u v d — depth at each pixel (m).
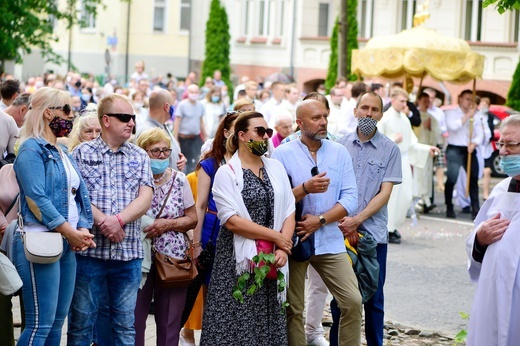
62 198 7.91
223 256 8.35
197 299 9.90
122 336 8.47
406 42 21.97
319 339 10.41
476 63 21.83
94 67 58.22
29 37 29.92
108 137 8.45
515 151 7.52
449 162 21.06
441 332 11.20
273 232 8.20
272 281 8.31
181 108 22.23
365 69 22.62
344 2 27.11
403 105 17.44
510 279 7.52
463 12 40.09
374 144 9.76
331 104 18.78
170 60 57.94
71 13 32.69
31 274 7.83
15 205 8.67
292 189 8.73
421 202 21.89
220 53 48.09
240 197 8.24
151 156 8.91
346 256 8.98
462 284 14.01
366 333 9.80
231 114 9.35
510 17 39.19
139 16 57.62
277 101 20.98
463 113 21.16
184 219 9.03
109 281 8.48
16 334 10.18
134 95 24.64
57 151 7.99
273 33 48.06
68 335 8.47
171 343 9.11
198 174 9.48
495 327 7.59
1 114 11.30
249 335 8.22
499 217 7.67
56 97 7.96
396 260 15.75
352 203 8.95
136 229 8.47
